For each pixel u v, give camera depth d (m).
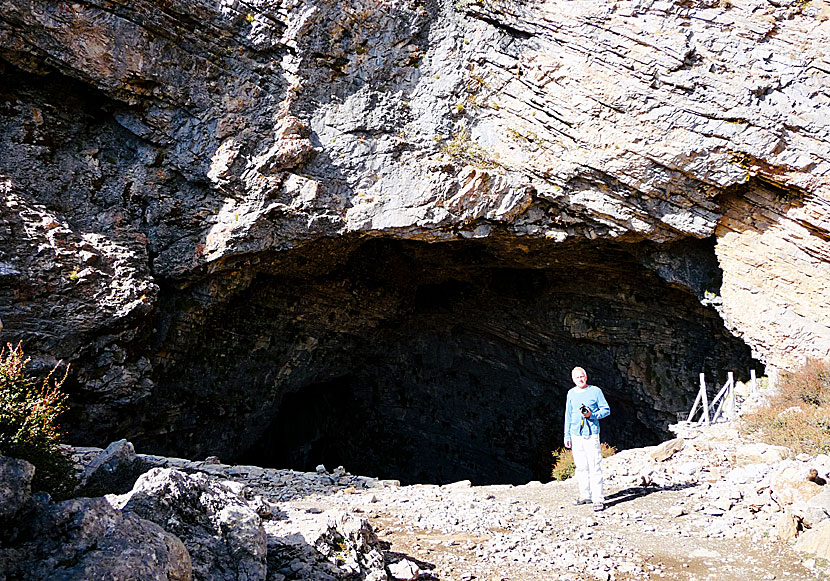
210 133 13.63
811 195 12.88
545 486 9.71
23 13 11.60
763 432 10.77
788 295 13.63
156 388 15.05
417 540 6.40
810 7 12.42
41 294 11.85
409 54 14.20
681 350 18.08
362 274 18.78
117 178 13.65
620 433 20.27
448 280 20.48
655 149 13.22
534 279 19.23
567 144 13.80
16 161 12.45
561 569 5.90
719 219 14.00
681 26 12.80
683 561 6.39
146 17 12.52
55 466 5.00
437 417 22.67
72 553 3.32
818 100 12.54
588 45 13.23
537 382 21.27
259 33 13.33
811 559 6.39
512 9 13.70
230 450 18.42
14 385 5.04
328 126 14.02
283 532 4.96
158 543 3.56
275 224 13.95
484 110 14.41
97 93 13.14
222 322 16.23
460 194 13.89
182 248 14.04
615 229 14.58
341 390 23.28
